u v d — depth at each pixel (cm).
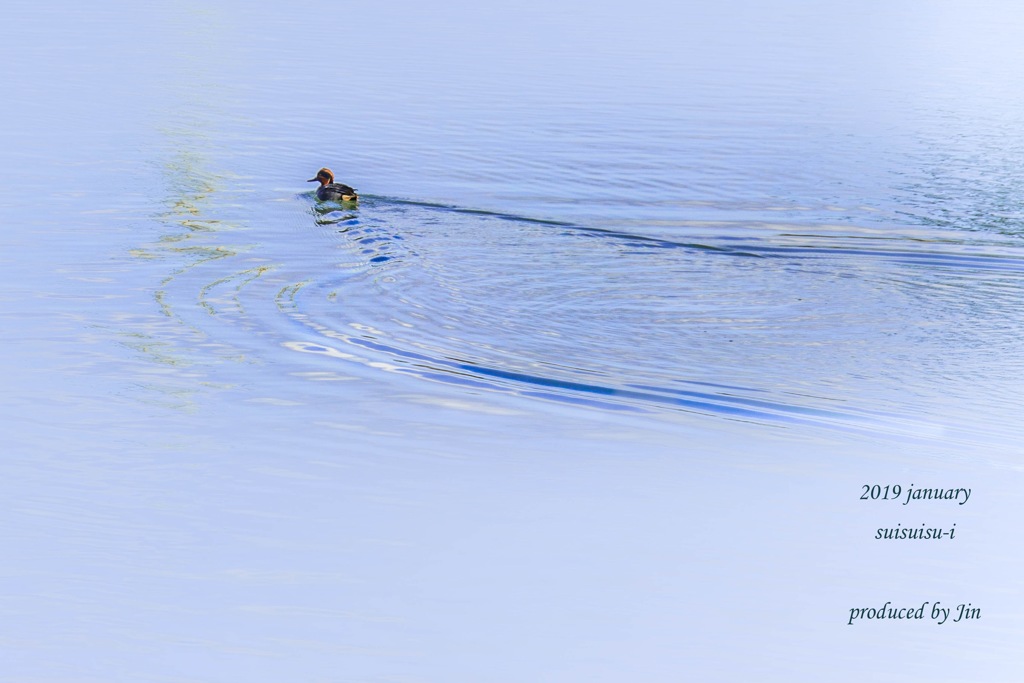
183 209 8331
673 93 12619
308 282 6819
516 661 3744
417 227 7944
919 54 15325
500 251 7406
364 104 11750
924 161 9931
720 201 8650
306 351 5869
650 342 5956
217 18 17188
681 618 3938
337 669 3678
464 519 4466
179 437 5025
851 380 5506
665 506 4559
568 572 4197
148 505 4531
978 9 19812
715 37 16600
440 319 6266
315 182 9050
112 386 5488
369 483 4709
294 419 5178
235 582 4091
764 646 3853
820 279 6919
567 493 4647
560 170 9462
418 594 4053
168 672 3631
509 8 18962
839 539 4372
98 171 9288
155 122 10894
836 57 15075
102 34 15538
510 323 6212
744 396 5372
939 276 6994
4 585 4047
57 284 6794
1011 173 9581
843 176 9419
